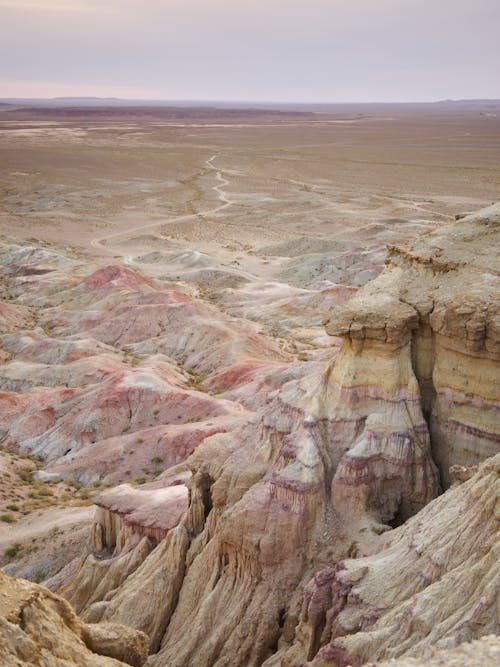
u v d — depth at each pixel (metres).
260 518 23.97
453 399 24.25
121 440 53.28
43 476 51.03
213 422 53.06
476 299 23.56
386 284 26.02
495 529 18.59
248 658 23.09
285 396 26.75
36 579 35.47
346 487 23.61
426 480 23.98
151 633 25.80
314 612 20.72
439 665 12.63
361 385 24.72
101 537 33.25
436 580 18.95
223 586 24.81
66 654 17.91
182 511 30.58
